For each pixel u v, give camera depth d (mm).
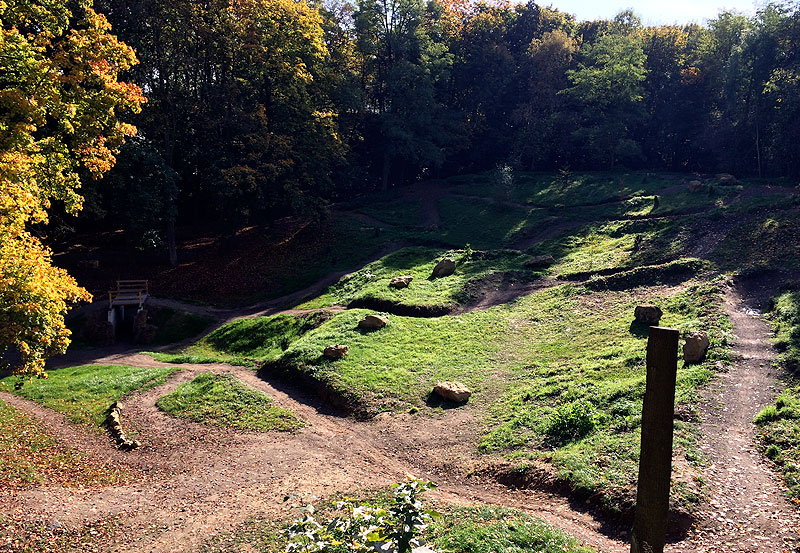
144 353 39500
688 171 72125
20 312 17891
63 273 21016
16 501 16984
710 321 27375
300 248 56844
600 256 42781
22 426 24578
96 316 43125
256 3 53719
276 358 32344
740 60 62625
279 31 54594
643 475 5961
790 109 55812
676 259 38312
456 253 49625
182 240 60938
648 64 76562
